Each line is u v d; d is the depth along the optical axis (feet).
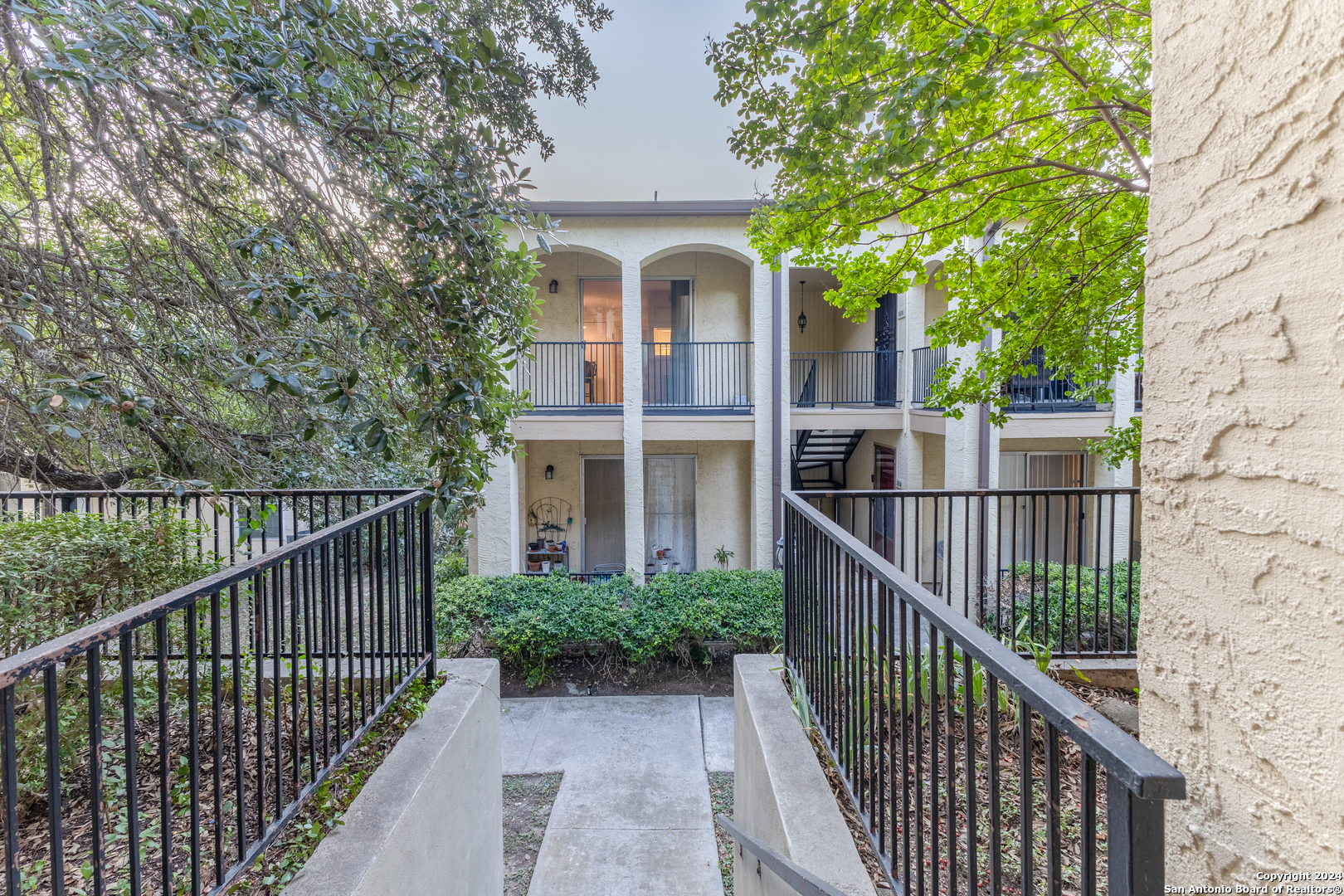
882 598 4.98
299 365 6.87
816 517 7.00
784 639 9.02
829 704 6.66
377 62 6.55
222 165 7.30
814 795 6.10
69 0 4.89
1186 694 2.87
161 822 4.05
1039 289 11.29
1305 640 2.26
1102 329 11.61
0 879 5.37
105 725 7.37
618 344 29.55
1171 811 2.96
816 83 8.46
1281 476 2.36
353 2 7.21
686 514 30.96
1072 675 9.44
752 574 21.40
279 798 5.25
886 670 5.01
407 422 9.49
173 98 5.79
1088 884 2.30
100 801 3.61
